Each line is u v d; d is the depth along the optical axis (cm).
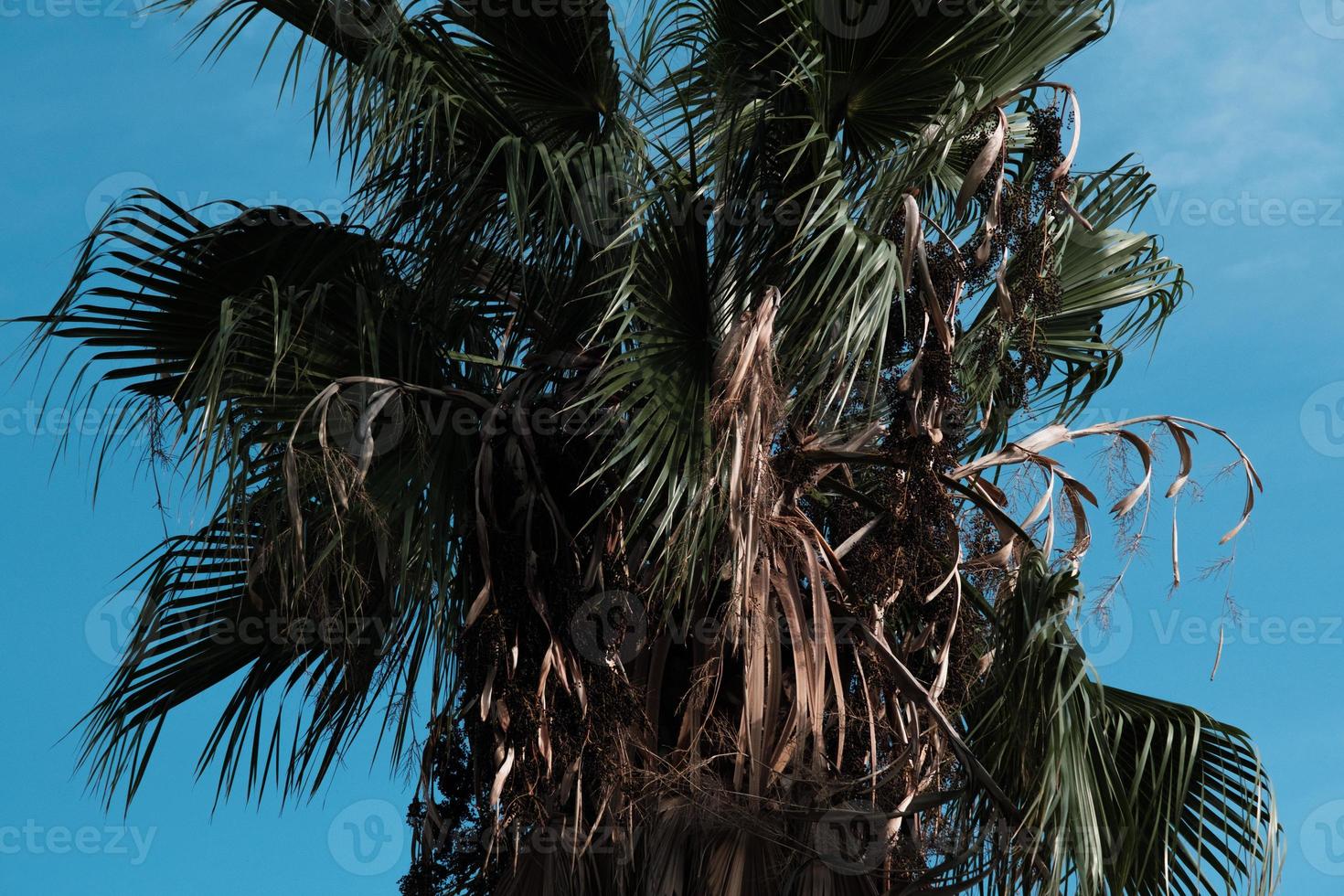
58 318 626
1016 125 806
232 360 624
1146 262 827
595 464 661
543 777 632
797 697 629
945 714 662
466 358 670
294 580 608
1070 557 694
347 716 707
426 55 669
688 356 621
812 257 615
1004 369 744
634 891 639
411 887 656
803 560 670
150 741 705
